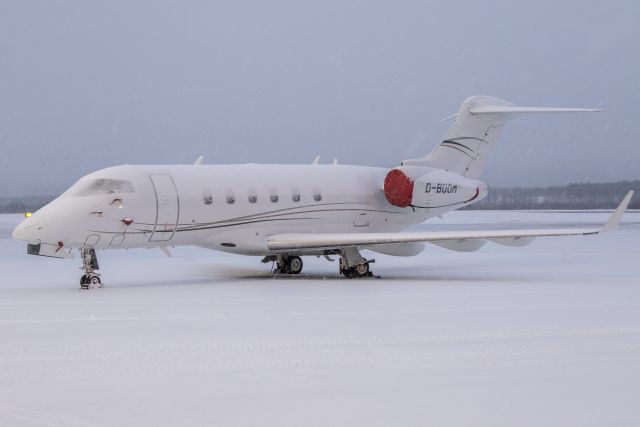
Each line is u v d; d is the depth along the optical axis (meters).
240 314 16.03
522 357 11.60
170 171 23.41
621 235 50.31
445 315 15.68
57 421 8.62
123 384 10.16
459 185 27.64
